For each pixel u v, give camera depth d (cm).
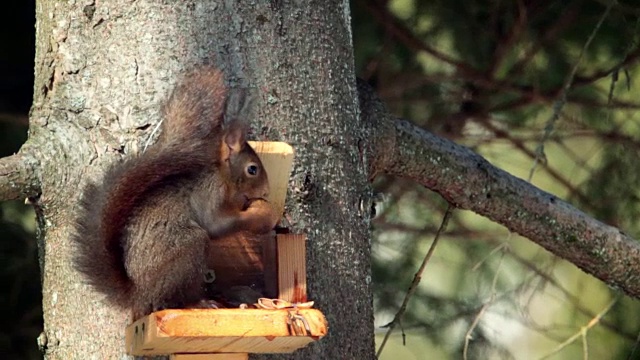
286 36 848
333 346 830
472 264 1441
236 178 835
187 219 830
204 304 806
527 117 1415
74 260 825
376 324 1425
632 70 1403
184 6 838
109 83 838
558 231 1062
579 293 1474
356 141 871
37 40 883
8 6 1273
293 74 847
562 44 1369
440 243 1445
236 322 737
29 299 1273
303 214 837
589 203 1402
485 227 1476
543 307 1484
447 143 1027
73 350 831
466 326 1420
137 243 823
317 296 830
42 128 853
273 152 828
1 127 1268
